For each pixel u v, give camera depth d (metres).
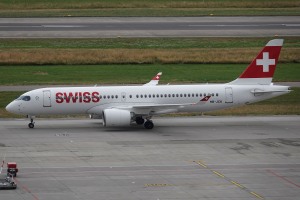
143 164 188.38
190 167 185.38
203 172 180.38
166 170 182.25
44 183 169.00
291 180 173.12
